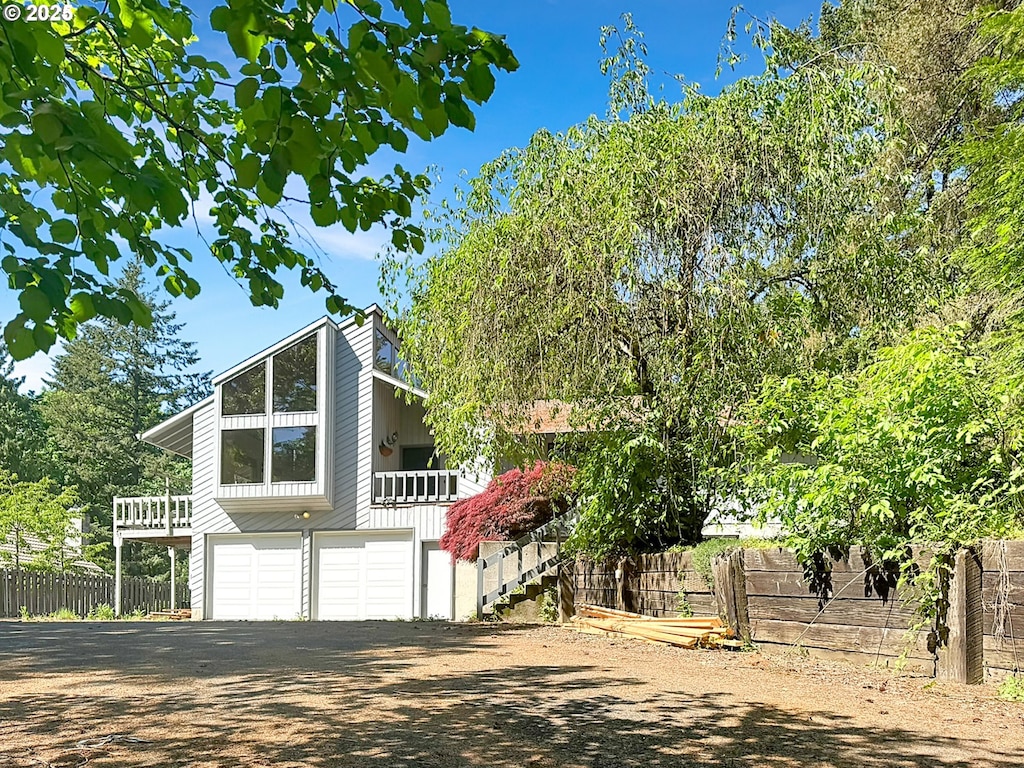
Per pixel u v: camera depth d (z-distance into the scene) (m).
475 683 7.10
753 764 4.62
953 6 15.73
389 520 23.06
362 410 23.62
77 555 29.52
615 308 11.42
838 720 5.70
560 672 7.77
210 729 5.30
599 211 11.16
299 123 3.06
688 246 11.02
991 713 5.93
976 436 7.73
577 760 4.67
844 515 8.45
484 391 12.09
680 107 11.56
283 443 23.44
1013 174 10.32
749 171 11.09
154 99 4.21
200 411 24.45
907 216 11.76
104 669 7.80
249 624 14.45
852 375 10.31
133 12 3.52
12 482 35.03
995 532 7.29
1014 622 6.77
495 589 16.28
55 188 3.65
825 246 11.10
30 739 5.04
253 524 23.73
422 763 4.58
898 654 7.86
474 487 22.78
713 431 11.12
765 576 9.63
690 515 12.34
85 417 48.06
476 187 12.66
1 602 19.95
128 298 3.09
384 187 4.03
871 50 17.56
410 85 3.07
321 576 23.31
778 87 11.44
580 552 13.96
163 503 26.09
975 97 15.54
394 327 13.84
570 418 12.25
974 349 9.28
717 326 10.83
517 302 11.76
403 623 14.66
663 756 4.77
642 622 10.88
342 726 5.40
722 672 7.83
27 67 2.69
